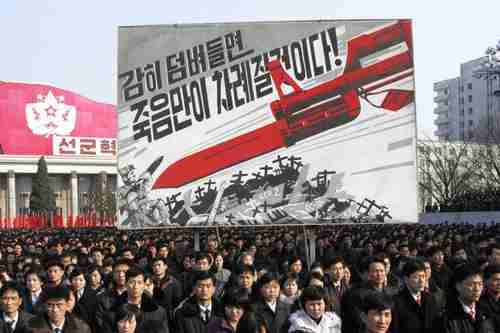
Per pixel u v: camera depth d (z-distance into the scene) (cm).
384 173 1585
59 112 9075
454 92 10931
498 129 5531
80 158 9131
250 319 748
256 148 1592
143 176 1597
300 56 1595
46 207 8256
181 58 1603
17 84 8844
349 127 1587
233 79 1598
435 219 4019
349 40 1595
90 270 1077
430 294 802
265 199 1586
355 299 773
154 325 829
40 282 1015
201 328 839
